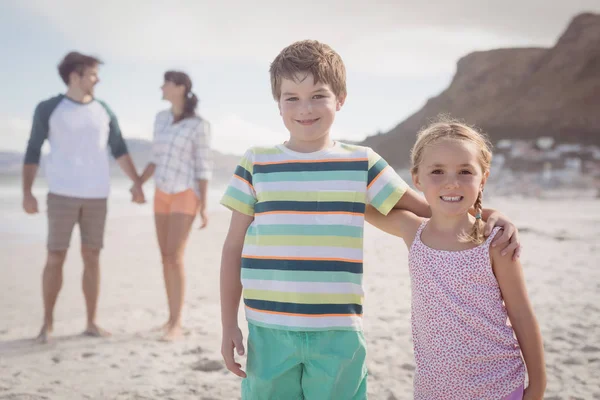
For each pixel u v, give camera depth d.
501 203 22.48
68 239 4.32
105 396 3.13
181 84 4.45
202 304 5.59
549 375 3.29
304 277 1.93
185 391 3.21
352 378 1.92
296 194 1.99
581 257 7.62
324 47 2.10
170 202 4.45
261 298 1.97
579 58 57.41
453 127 1.96
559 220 13.41
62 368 3.62
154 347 4.10
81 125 4.30
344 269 1.95
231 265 2.11
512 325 1.89
